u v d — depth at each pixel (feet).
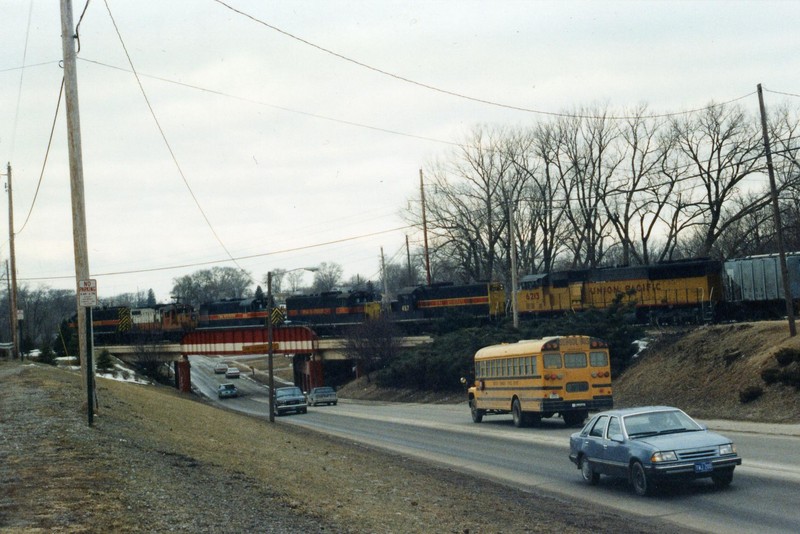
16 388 99.96
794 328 111.45
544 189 252.62
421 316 247.50
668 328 161.79
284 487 51.80
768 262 154.10
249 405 251.19
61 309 510.17
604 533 42.14
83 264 70.74
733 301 161.17
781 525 41.86
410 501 52.80
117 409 83.35
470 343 204.74
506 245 260.21
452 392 210.59
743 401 103.55
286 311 287.28
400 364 236.22
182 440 69.67
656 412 56.54
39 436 58.75
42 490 40.11
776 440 77.41
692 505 48.80
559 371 103.55
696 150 220.02
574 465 72.18
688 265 171.94
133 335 296.10
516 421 112.37
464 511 49.75
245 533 36.83
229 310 291.38
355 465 73.82
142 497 41.29
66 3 72.02
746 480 55.31
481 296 233.35
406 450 95.81
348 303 270.46
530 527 44.21
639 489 52.75
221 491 46.88
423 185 264.72
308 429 137.18
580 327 157.28
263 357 503.61
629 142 233.76
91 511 36.50
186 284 650.43
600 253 245.65
